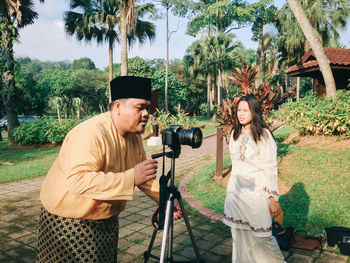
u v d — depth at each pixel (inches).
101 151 58.4
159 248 130.4
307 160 237.6
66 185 57.2
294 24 1045.8
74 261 59.8
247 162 94.8
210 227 152.6
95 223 61.1
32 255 128.5
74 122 607.2
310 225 142.4
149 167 56.2
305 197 174.4
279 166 239.3
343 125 270.8
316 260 113.7
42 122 594.9
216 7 1294.3
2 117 1259.8
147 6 716.7
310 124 301.1
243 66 239.1
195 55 1342.3
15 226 163.3
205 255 122.7
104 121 62.9
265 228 91.5
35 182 279.6
